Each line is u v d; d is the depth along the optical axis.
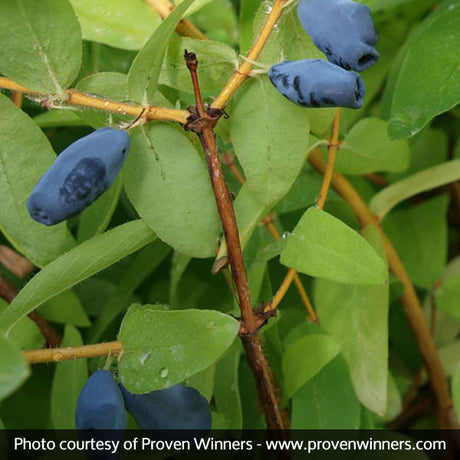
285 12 0.35
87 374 0.39
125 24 0.39
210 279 0.45
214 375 0.39
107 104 0.35
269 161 0.36
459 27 0.38
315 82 0.33
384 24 0.47
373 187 0.48
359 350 0.41
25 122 0.36
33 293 0.35
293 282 0.44
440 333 0.47
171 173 0.35
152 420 0.34
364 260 0.35
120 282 0.44
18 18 0.34
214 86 0.36
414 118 0.38
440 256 0.47
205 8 0.45
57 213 0.33
